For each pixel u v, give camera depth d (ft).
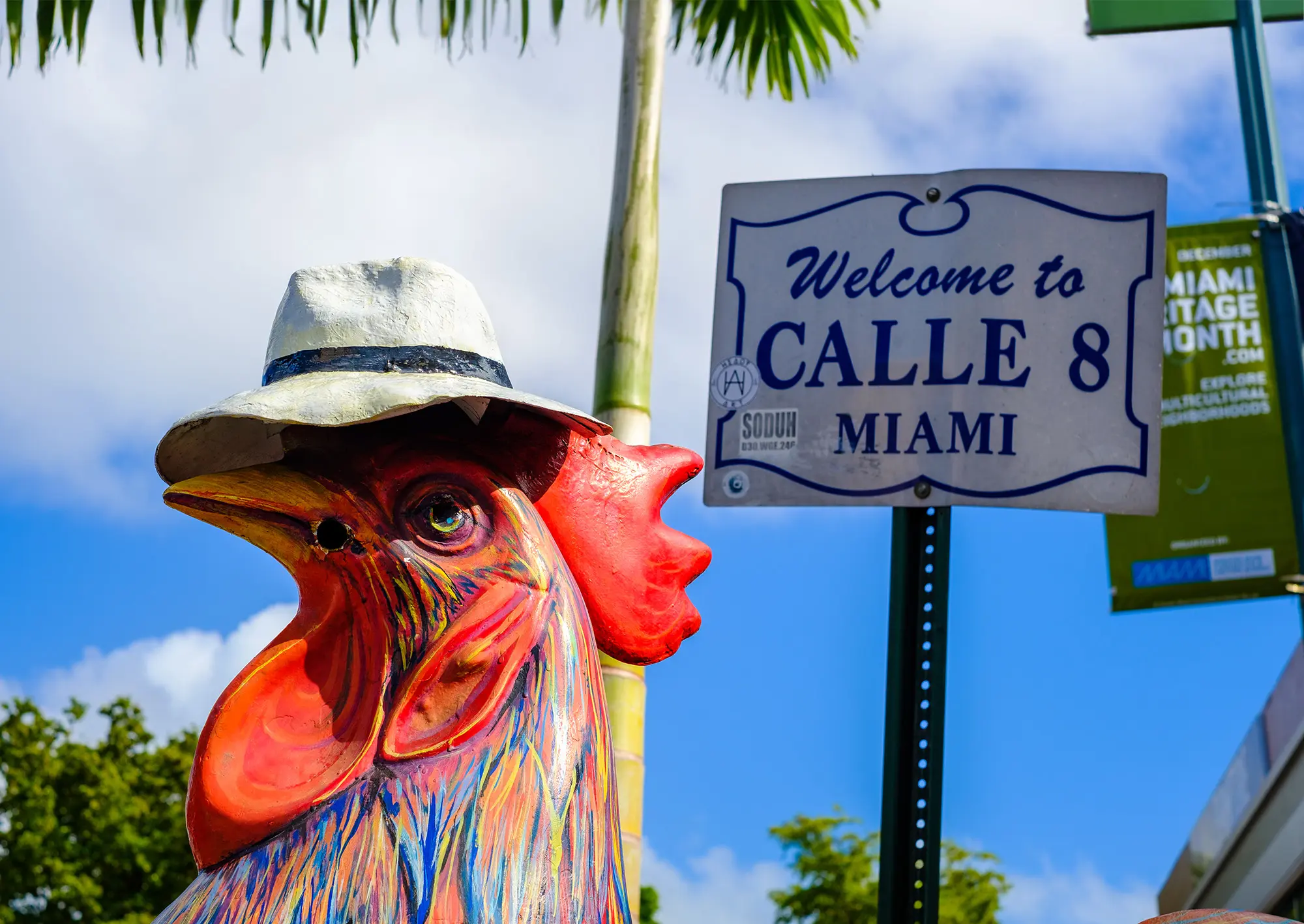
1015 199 11.07
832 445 10.78
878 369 10.87
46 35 16.58
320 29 16.60
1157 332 10.83
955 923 65.87
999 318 10.87
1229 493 27.73
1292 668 35.29
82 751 65.16
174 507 7.16
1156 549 27.58
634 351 15.12
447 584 6.86
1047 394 10.73
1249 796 39.88
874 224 11.16
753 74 21.52
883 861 9.87
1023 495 10.56
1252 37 31.94
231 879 6.41
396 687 6.74
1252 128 31.19
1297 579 27.14
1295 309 28.84
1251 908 40.19
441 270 7.38
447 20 16.62
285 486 7.02
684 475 8.00
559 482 7.52
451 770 6.51
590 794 6.70
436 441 7.19
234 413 6.58
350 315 7.18
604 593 7.48
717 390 11.00
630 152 15.84
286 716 6.81
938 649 10.35
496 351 7.45
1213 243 29.22
